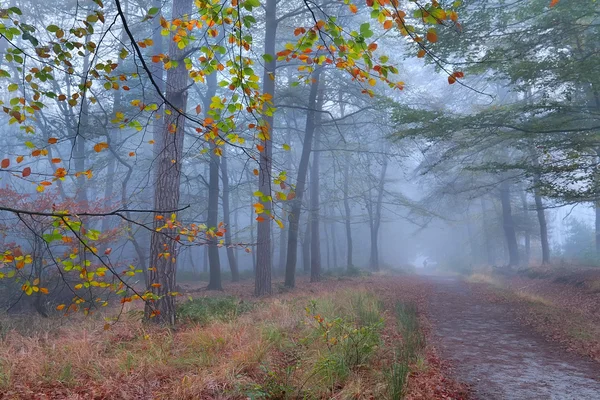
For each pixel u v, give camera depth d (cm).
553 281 2108
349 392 559
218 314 1012
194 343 756
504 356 827
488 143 1576
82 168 2088
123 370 626
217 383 583
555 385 647
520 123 1359
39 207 1184
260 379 620
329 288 1908
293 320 955
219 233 441
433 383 636
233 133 397
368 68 353
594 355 810
